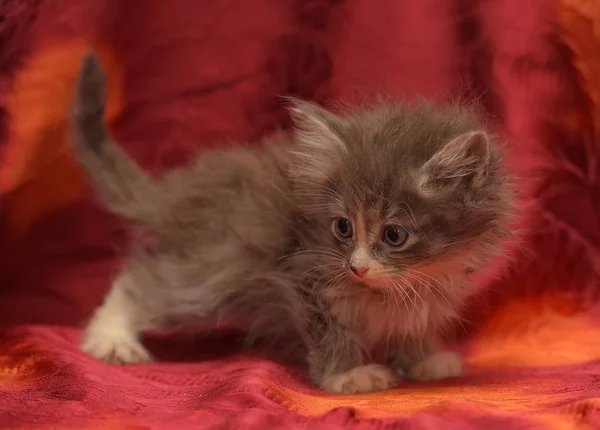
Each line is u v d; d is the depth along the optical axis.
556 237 0.58
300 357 0.53
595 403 0.41
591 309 0.57
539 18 0.56
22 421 0.40
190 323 0.54
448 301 0.50
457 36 0.56
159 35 0.57
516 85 0.57
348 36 0.57
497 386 0.47
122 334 0.52
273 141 0.54
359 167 0.47
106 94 0.57
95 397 0.43
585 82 0.57
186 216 0.53
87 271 0.59
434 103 0.51
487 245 0.48
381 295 0.49
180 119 0.58
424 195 0.46
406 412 0.42
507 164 0.51
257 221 0.51
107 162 0.55
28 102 0.57
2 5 0.56
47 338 0.52
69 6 0.56
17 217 0.58
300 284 0.50
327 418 0.41
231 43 0.57
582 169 0.58
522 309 0.57
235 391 0.43
